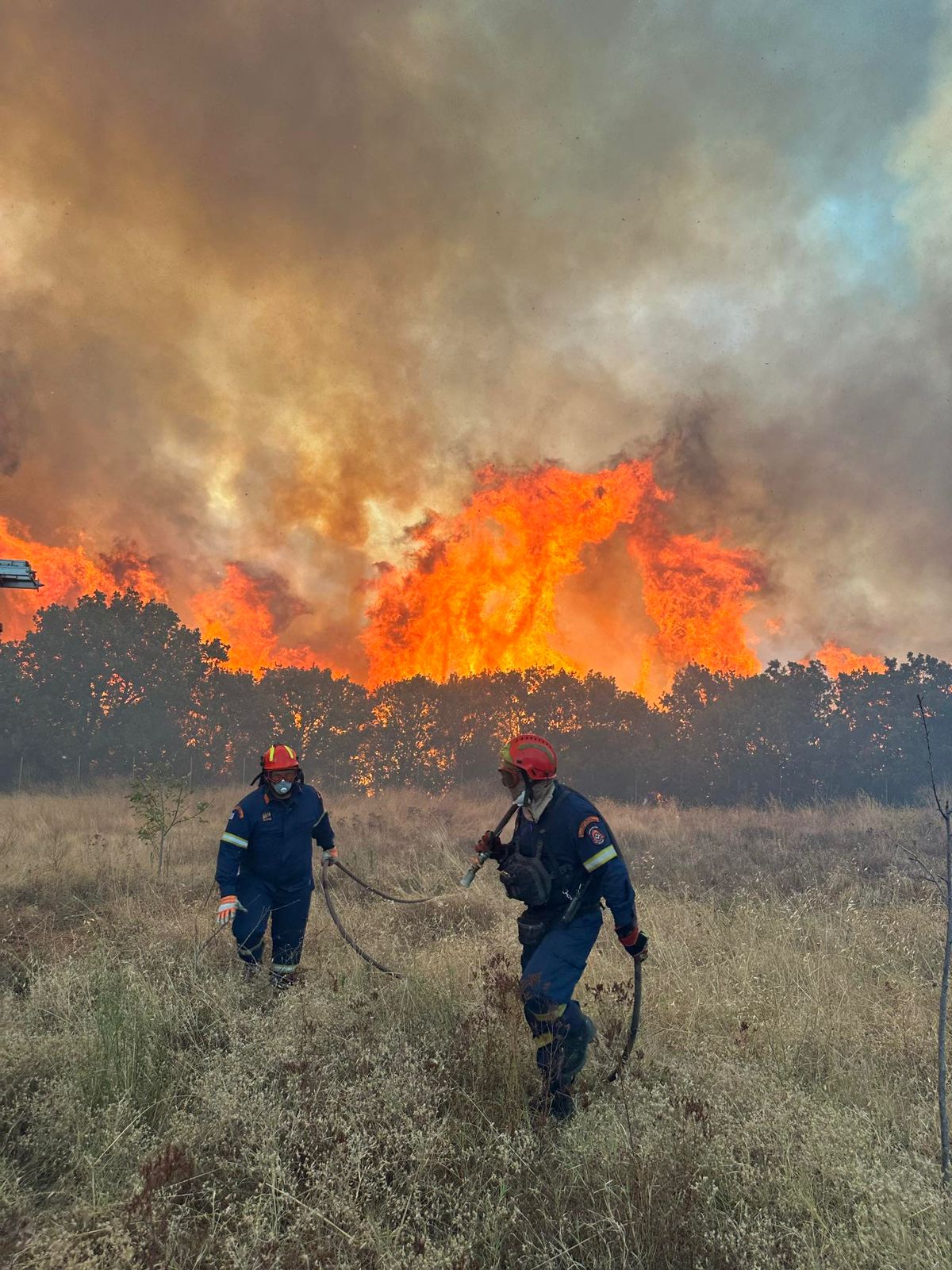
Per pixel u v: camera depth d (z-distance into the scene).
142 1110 3.21
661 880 9.09
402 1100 3.24
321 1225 2.61
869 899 7.77
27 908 7.16
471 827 14.38
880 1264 2.40
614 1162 2.93
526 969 3.69
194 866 9.25
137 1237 2.46
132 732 22.70
